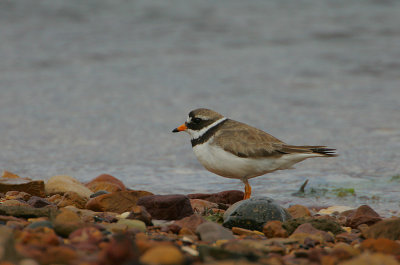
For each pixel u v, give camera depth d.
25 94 19.22
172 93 19.70
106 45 25.44
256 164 9.18
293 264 5.44
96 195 9.62
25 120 16.58
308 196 10.91
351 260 5.18
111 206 8.34
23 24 27.44
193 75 21.83
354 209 9.43
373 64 22.70
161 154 14.09
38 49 24.48
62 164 13.02
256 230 7.52
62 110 17.69
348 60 23.38
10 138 14.96
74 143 14.73
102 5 30.52
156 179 12.14
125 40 26.17
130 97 19.23
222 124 9.69
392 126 16.05
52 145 14.50
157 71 22.30
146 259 4.80
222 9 30.80
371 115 17.16
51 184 10.01
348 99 18.89
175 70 22.47
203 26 28.25
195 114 9.78
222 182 12.02
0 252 4.56
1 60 22.94
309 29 27.77
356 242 6.73
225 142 9.24
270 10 30.81
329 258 5.39
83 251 5.31
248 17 29.61
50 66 22.61
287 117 17.09
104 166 12.98
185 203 7.97
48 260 4.79
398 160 13.21
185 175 12.49
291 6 31.48
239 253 5.41
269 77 21.55
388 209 9.94
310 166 13.05
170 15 29.59
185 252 5.66
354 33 26.97
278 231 7.05
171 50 25.11
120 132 15.77
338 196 10.84
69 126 16.17
